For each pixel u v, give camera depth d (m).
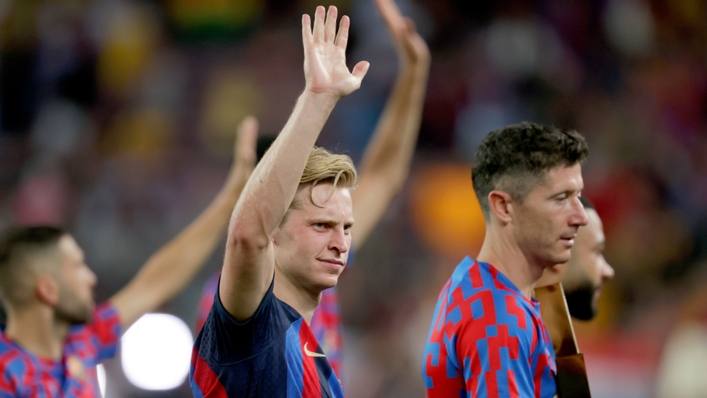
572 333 11.23
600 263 12.70
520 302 10.43
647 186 43.09
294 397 9.16
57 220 38.06
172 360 22.81
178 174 40.12
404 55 16.02
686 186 44.53
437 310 11.23
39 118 44.50
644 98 48.47
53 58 45.50
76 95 45.25
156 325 22.80
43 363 13.73
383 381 30.92
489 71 46.31
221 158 41.91
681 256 39.44
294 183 8.45
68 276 13.97
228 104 44.28
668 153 45.66
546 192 10.48
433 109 44.38
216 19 47.41
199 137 43.62
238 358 8.90
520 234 10.63
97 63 45.75
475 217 38.19
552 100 46.75
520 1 49.09
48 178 39.72
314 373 9.56
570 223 10.52
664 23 52.38
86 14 46.72
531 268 10.80
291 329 9.40
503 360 10.03
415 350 31.66
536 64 47.34
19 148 42.41
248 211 8.38
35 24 46.19
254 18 47.91
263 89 44.97
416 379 30.94
